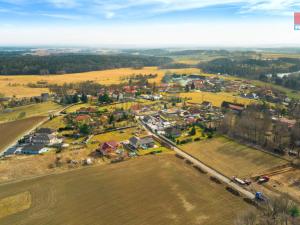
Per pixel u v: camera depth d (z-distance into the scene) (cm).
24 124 14750
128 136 12719
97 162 9906
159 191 7850
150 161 9938
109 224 6431
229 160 9838
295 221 5788
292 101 18950
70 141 12025
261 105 17400
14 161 9912
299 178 8381
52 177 8781
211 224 6325
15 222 6531
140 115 16712
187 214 6738
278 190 7700
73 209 7038
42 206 7169
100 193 7788
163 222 6450
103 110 17338
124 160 10062
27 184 8325
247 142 11412
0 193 7794
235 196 7494
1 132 13462
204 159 9994
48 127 13988
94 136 12650
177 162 9831
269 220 5912
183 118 15838
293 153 10050
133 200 7419
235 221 6116
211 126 13812
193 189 7931
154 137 12606
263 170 8988
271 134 11781
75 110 17738
